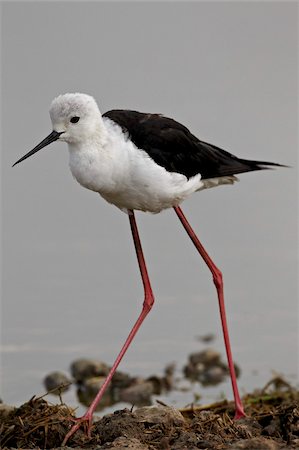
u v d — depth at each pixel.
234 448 7.48
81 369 11.68
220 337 12.73
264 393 10.73
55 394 11.23
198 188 9.82
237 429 8.12
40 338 12.57
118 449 7.57
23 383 11.43
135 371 11.77
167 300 13.69
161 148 9.21
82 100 8.90
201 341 12.62
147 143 9.14
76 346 12.38
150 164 9.02
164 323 13.11
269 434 8.20
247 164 9.98
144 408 8.29
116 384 11.48
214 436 7.85
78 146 9.00
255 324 13.10
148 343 12.57
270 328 12.98
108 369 11.75
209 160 9.73
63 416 8.37
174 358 12.15
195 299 13.73
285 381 11.31
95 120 8.93
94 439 8.06
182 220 9.86
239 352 12.36
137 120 9.28
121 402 11.09
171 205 9.64
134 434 7.97
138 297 13.63
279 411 8.57
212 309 13.44
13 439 8.16
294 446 7.56
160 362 12.01
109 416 8.33
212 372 11.77
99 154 8.94
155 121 9.34
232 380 9.62
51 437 8.14
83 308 13.30
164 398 11.11
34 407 8.52
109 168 8.96
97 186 9.06
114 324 12.95
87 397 11.23
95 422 8.54
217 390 11.34
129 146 9.01
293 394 10.63
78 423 8.24
